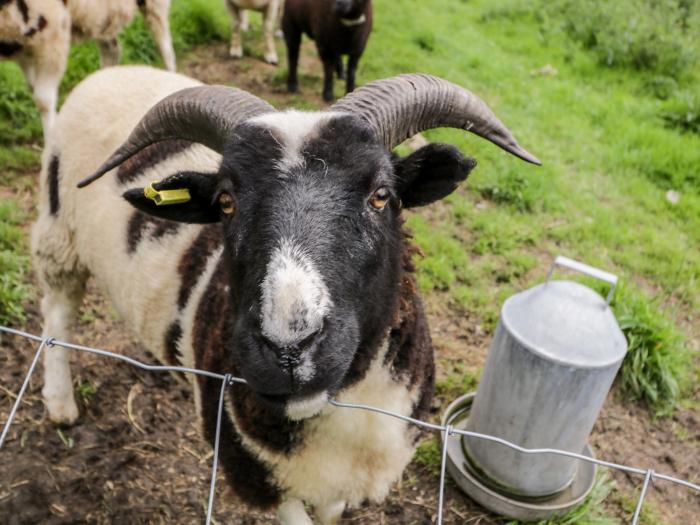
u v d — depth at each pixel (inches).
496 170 53.2
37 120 51.5
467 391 34.0
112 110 26.9
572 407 25.5
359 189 16.3
